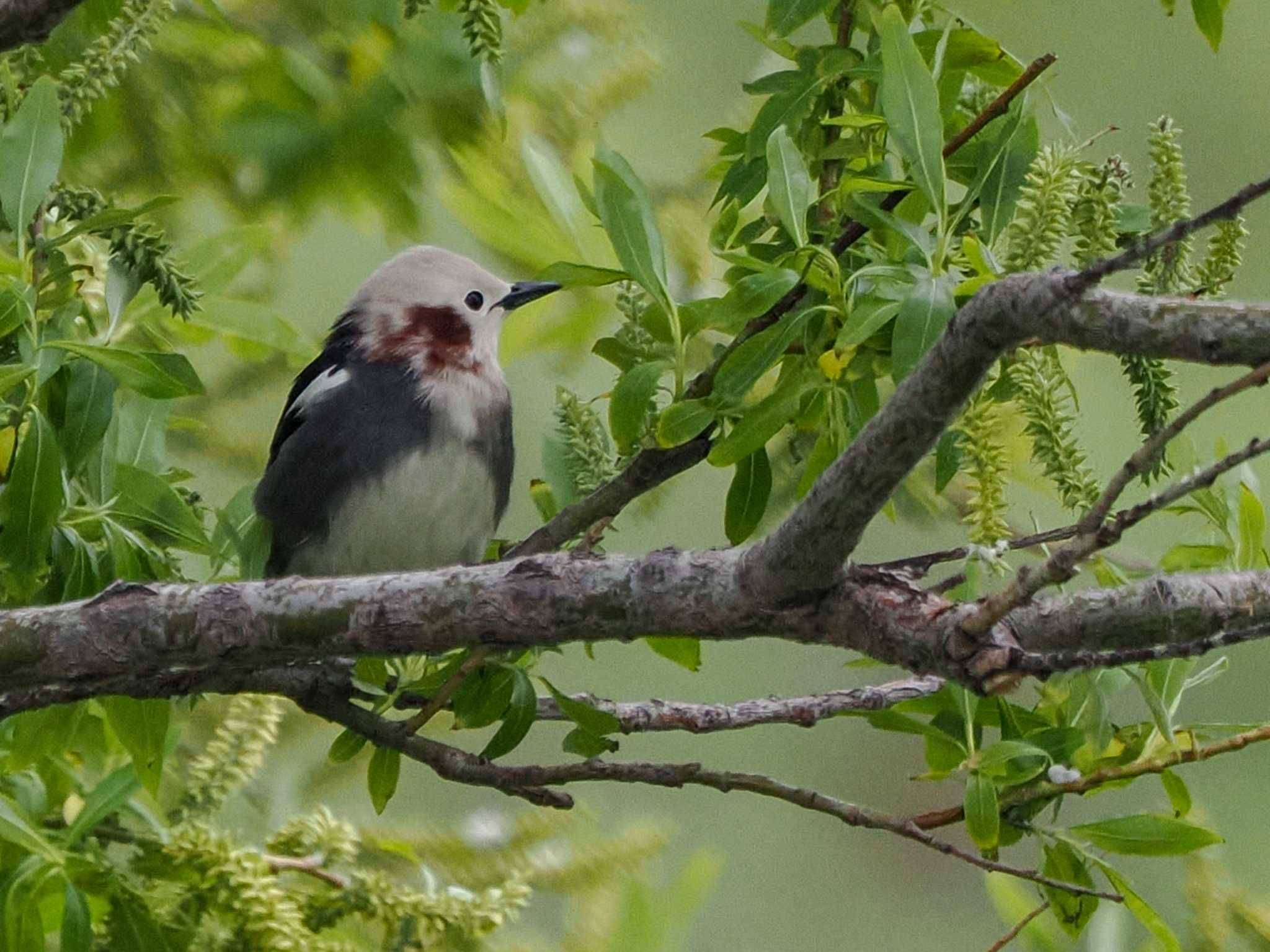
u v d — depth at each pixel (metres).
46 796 9.80
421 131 13.23
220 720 11.12
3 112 9.08
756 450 8.16
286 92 13.12
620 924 8.82
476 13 9.38
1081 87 16.33
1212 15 9.00
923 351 7.31
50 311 8.39
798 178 7.96
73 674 7.10
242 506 8.89
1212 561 8.59
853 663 8.65
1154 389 8.00
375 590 6.98
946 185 8.41
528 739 16.73
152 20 9.17
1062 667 6.05
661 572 6.70
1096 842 8.11
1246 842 14.65
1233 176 16.36
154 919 9.26
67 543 8.36
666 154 15.10
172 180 13.26
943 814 8.14
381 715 8.71
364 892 9.56
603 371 16.70
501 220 13.27
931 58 8.73
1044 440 8.09
